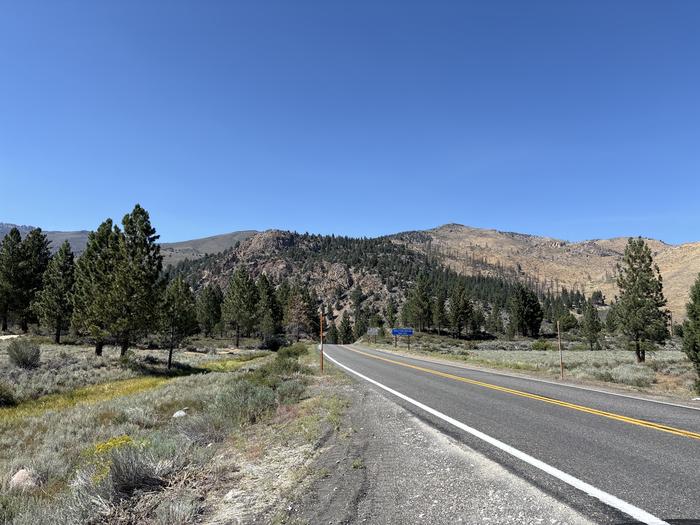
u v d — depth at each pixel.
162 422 13.55
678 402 11.16
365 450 7.25
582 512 4.30
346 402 12.63
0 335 52.00
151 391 20.67
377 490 5.29
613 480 5.19
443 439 7.63
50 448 10.88
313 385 17.72
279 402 13.05
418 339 86.19
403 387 15.68
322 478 5.90
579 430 7.93
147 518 5.25
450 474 5.72
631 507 4.37
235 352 60.41
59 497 6.61
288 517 4.66
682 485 4.96
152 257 35.91
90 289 36.22
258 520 4.75
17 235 55.28
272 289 96.81
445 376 19.33
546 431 7.93
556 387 14.71
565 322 98.50
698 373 19.67
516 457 6.30
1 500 6.99
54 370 26.95
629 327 32.31
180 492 5.91
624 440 7.12
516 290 94.06
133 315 33.59
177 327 35.97
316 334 116.06
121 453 6.71
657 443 6.90
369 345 70.38
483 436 7.71
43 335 53.25
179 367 35.25
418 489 5.25
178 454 7.36
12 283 53.78
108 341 37.91
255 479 6.32
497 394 13.09
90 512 5.36
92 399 20.50
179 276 47.53
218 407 11.87
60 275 46.72
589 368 25.44
